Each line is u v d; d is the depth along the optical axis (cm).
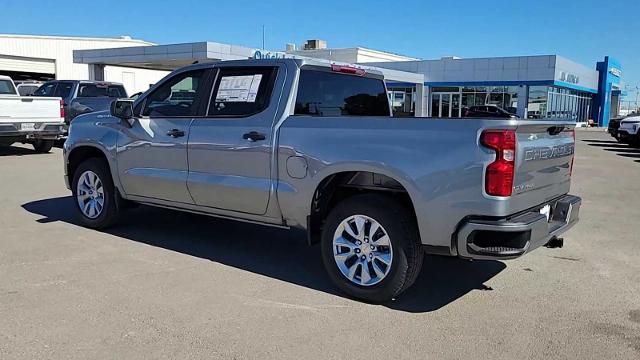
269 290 483
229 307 441
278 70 528
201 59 2672
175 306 440
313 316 429
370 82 632
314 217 496
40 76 4225
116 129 642
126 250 594
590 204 933
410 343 385
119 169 638
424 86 4069
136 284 488
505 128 398
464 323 421
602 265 575
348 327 409
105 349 367
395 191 464
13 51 3988
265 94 527
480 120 408
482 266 570
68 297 454
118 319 413
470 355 369
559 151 482
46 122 1424
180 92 594
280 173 501
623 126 2316
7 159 1377
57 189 953
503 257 405
